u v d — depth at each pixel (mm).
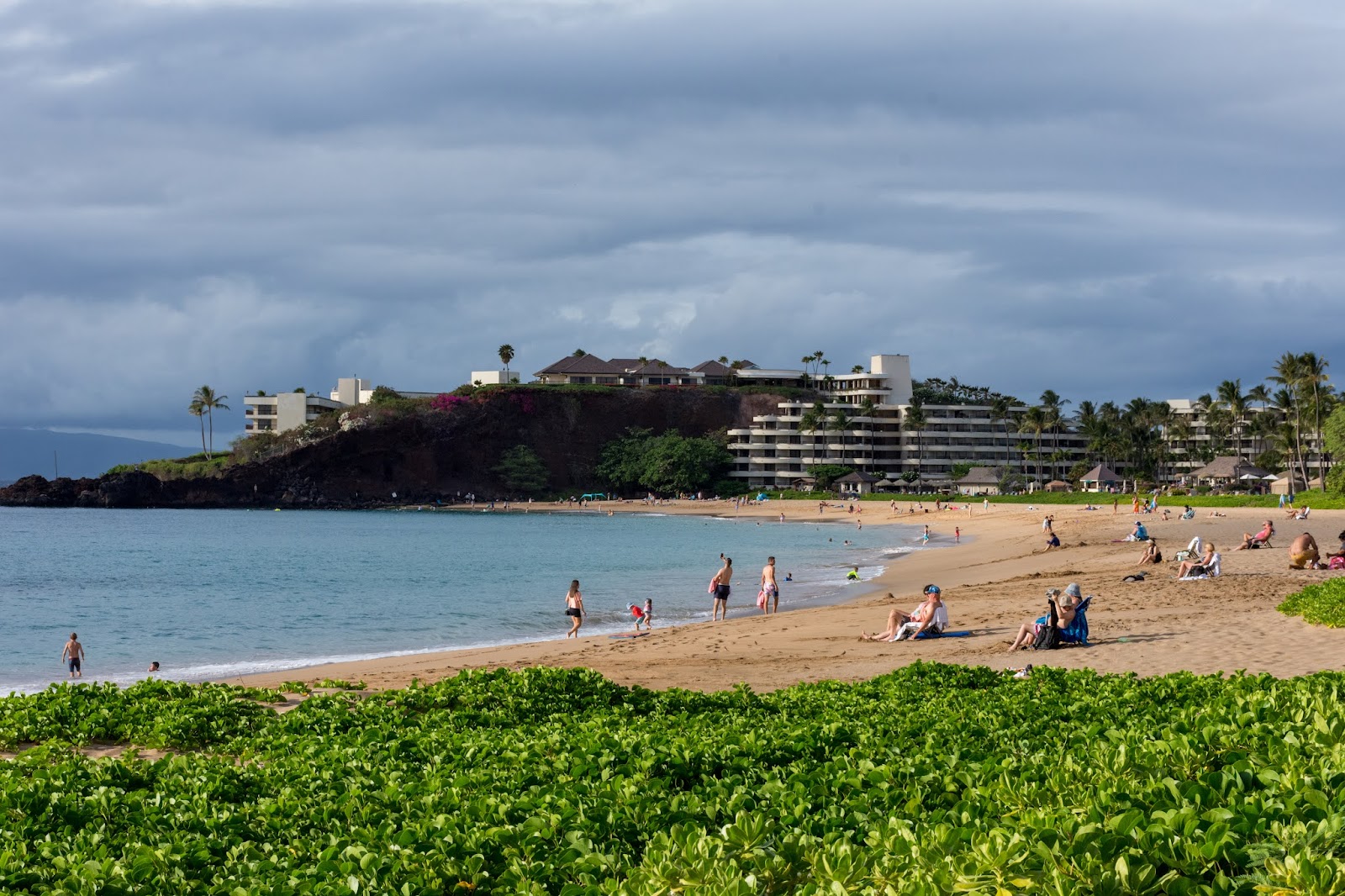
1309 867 5500
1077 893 5656
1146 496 140125
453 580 58750
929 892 5926
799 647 27094
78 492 181375
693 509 174250
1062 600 23562
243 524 138500
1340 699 12289
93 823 10023
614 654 27766
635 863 7777
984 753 10781
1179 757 8570
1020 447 192125
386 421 193500
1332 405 135125
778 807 8727
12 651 33906
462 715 16172
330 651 32969
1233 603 29656
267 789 11383
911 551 80500
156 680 20219
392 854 7977
